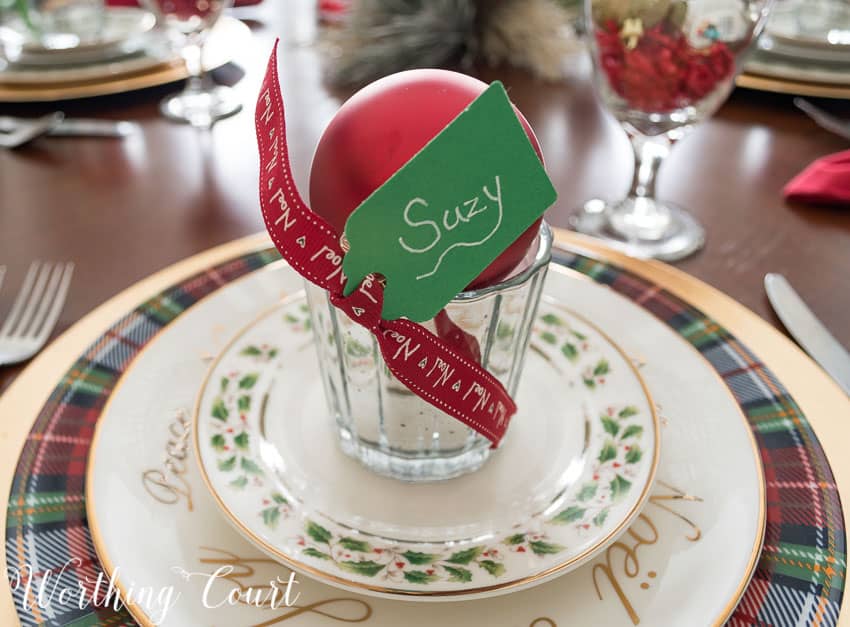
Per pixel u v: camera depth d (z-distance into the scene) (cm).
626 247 51
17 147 65
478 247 27
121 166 62
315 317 32
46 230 52
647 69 51
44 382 36
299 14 98
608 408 35
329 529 30
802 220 55
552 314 41
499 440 33
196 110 72
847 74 71
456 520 31
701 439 34
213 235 53
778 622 27
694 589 28
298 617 27
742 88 77
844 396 36
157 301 41
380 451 33
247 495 31
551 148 66
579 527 30
